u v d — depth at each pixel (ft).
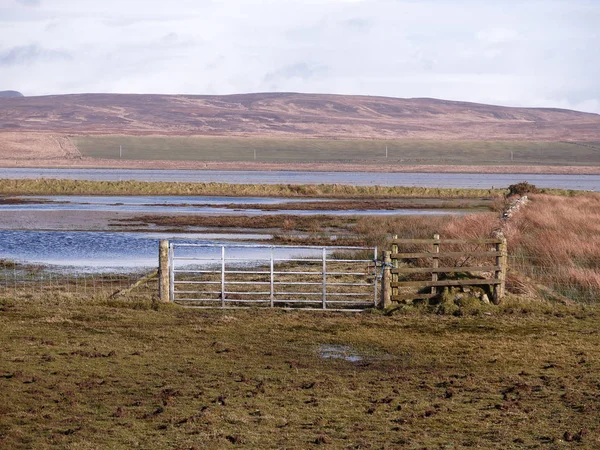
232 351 49.83
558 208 148.05
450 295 64.95
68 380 41.55
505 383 42.96
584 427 34.96
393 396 40.16
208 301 68.18
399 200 263.29
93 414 36.04
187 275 84.38
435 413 37.06
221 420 35.42
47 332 54.13
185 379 42.68
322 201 253.44
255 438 33.01
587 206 161.27
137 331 55.36
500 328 58.13
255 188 295.28
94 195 266.57
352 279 81.71
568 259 81.56
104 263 97.40
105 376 42.78
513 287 70.08
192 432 33.65
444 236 103.76
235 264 94.48
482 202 252.01
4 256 103.91
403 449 31.76
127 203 226.17
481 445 32.40
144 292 72.23
